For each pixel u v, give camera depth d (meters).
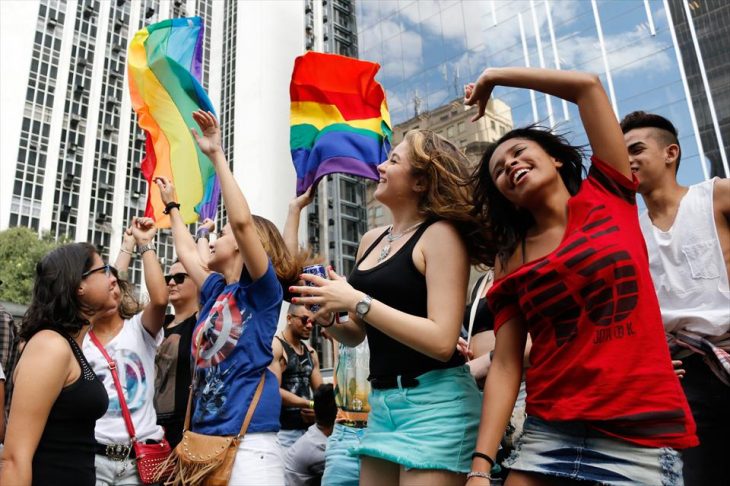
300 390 5.47
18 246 23.59
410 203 2.56
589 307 1.86
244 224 2.71
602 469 1.75
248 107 56.19
